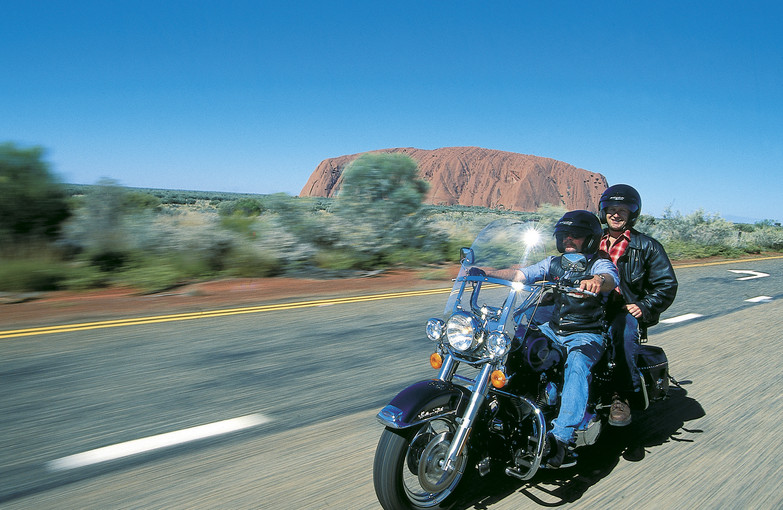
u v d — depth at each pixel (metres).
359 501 3.21
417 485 3.32
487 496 3.38
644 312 3.86
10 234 11.08
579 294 3.26
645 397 3.84
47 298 9.39
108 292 10.05
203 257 12.24
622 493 3.43
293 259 13.02
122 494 3.25
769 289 12.77
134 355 6.09
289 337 7.03
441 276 13.13
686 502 3.32
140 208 12.98
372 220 14.60
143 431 4.13
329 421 4.39
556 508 3.24
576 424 3.21
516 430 3.25
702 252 23.23
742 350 6.92
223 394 4.94
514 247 3.47
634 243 4.08
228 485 3.37
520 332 3.22
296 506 3.14
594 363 3.37
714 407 4.95
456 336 3.03
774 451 4.04
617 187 4.14
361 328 7.61
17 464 3.60
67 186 11.94
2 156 11.07
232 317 8.14
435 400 3.03
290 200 14.20
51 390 4.97
